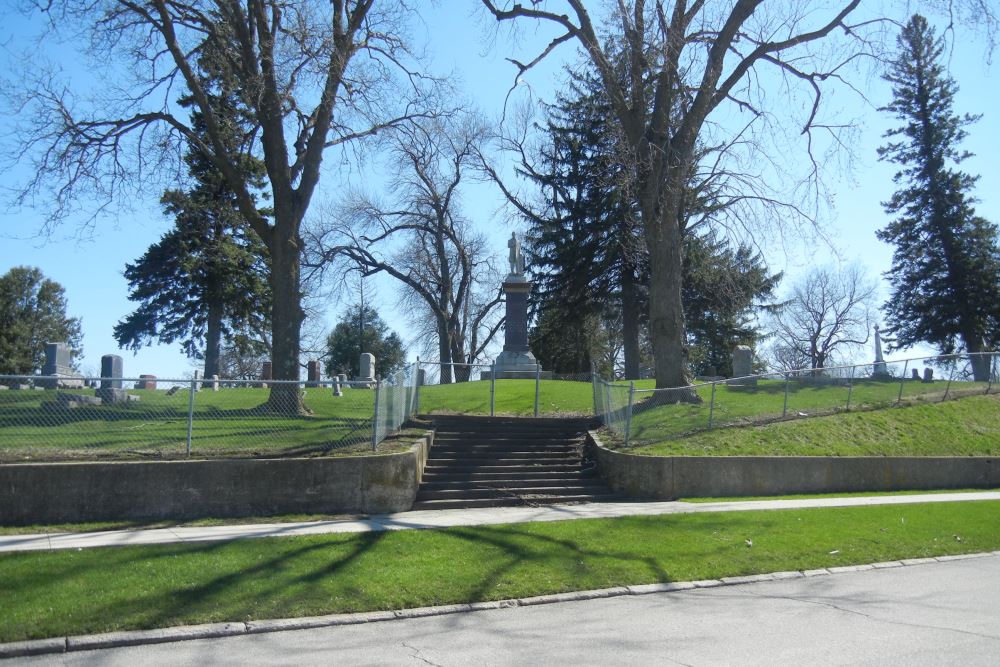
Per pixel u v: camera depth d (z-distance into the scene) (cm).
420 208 4925
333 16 2205
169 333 4006
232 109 2467
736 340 4700
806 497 1769
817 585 1082
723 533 1321
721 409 2153
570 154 4038
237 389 2858
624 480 1698
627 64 2309
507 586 1000
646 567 1116
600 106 3844
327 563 1034
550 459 1875
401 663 724
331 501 1416
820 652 757
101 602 848
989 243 4291
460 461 1777
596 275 3938
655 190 2234
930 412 2378
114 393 2197
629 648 772
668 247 2286
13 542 1102
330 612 880
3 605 825
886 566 1207
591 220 3878
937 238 4353
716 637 813
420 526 1279
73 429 1571
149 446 1467
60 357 2402
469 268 5512
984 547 1348
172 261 3909
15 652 739
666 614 917
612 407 2041
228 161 2169
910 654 748
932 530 1430
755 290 4056
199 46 2266
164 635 792
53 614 808
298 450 1512
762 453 1872
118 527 1241
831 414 2236
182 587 908
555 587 1012
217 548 1073
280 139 2172
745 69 2245
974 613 916
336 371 6575
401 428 1883
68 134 2112
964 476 2034
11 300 6969
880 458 1934
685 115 2219
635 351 4028
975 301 4281
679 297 2300
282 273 2155
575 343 4825
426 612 907
